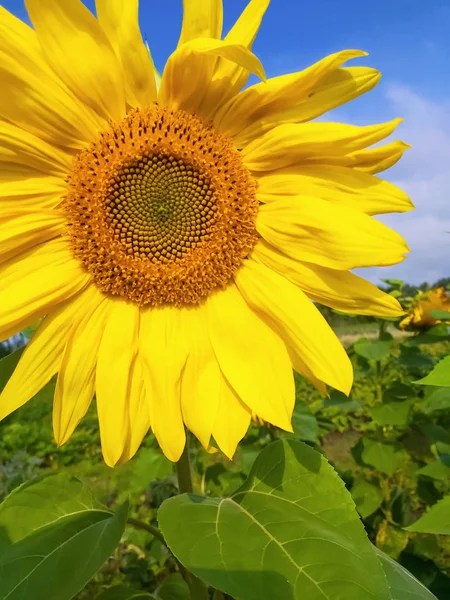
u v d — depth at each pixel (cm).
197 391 27
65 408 27
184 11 25
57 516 27
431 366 58
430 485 58
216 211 29
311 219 26
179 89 28
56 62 26
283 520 22
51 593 21
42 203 28
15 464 76
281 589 18
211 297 29
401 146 26
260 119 28
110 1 26
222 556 20
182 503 23
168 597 34
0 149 27
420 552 51
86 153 28
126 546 61
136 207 30
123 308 29
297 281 27
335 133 25
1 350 113
